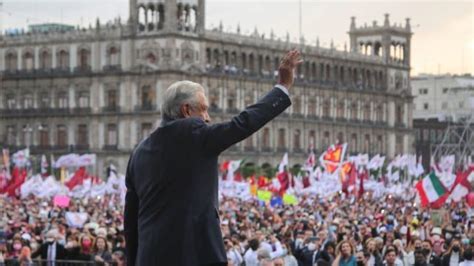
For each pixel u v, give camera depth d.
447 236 55.50
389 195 112.94
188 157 12.38
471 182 87.38
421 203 77.88
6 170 134.38
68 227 62.12
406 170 179.38
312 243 45.59
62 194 97.56
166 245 12.35
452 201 96.06
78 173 110.31
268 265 34.47
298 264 45.41
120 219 70.38
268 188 108.94
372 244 41.56
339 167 114.12
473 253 41.47
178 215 12.36
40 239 53.94
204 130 12.38
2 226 61.62
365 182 122.00
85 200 103.06
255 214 78.06
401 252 44.66
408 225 62.59
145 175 12.55
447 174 90.25
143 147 12.72
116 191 111.25
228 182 111.75
